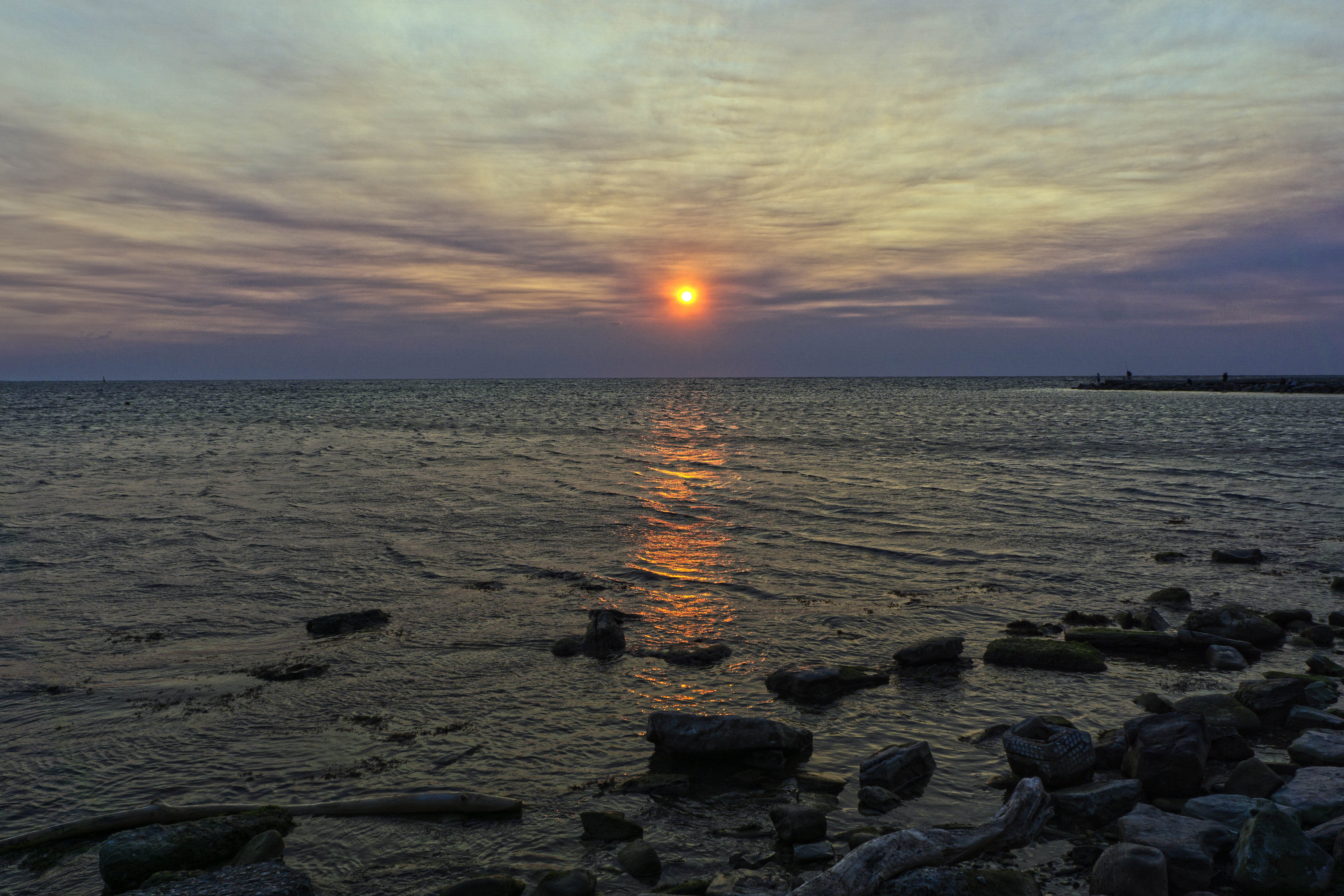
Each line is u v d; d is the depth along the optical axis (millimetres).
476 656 10031
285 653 10086
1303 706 8125
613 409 87062
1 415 71438
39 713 8234
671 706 8508
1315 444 38500
